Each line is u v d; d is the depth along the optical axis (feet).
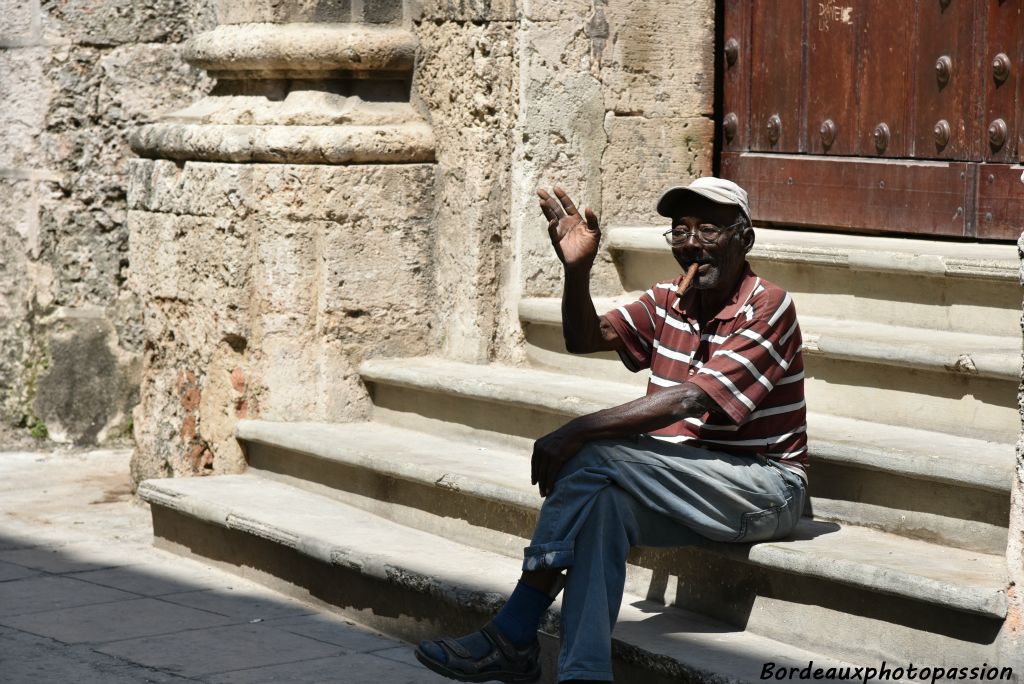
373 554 26.27
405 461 28.25
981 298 25.84
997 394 23.26
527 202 32.07
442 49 32.81
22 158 40.65
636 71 33.22
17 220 40.83
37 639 25.23
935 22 30.35
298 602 28.09
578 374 30.94
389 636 26.09
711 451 22.06
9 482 37.01
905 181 31.04
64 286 40.60
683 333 22.71
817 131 32.78
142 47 40.04
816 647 21.47
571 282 22.80
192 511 30.22
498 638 21.18
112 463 39.19
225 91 34.37
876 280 27.53
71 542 31.86
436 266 33.50
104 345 40.63
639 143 33.42
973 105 29.78
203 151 33.19
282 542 27.99
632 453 21.20
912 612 20.38
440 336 33.50
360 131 32.40
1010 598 19.34
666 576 23.86
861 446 22.85
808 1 32.71
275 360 32.68
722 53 34.71
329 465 30.73
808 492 24.03
